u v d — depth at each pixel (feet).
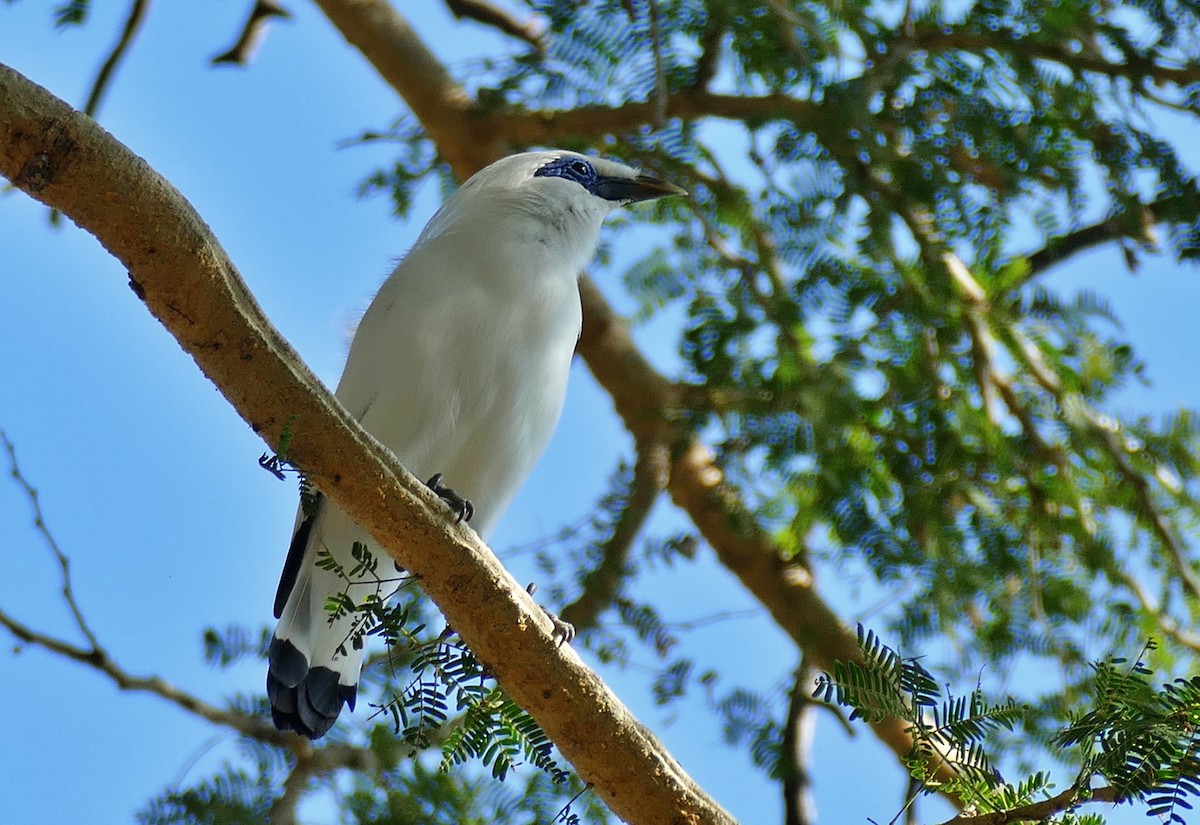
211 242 19.86
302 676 30.37
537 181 35.17
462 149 40.60
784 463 32.09
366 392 31.58
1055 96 32.19
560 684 23.21
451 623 23.24
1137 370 34.40
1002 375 35.32
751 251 36.37
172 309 20.21
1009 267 33.55
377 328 31.99
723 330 32.35
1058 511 34.35
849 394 31.37
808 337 32.83
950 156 32.32
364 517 22.29
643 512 35.68
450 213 35.42
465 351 31.53
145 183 19.21
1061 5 31.50
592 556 34.88
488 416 32.14
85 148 18.84
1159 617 34.37
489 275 32.32
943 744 21.53
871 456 32.71
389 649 22.88
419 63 41.27
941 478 32.76
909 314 31.96
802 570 37.88
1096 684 20.80
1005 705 22.09
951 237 32.96
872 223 31.65
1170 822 19.61
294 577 32.04
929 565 32.07
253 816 27.12
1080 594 33.86
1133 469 35.19
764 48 31.17
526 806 27.66
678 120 35.19
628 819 24.22
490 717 23.22
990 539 33.88
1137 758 19.85
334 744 30.01
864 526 32.14
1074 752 25.63
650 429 37.27
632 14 32.30
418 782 27.32
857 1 31.48
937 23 32.53
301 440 21.43
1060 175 32.17
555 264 33.99
